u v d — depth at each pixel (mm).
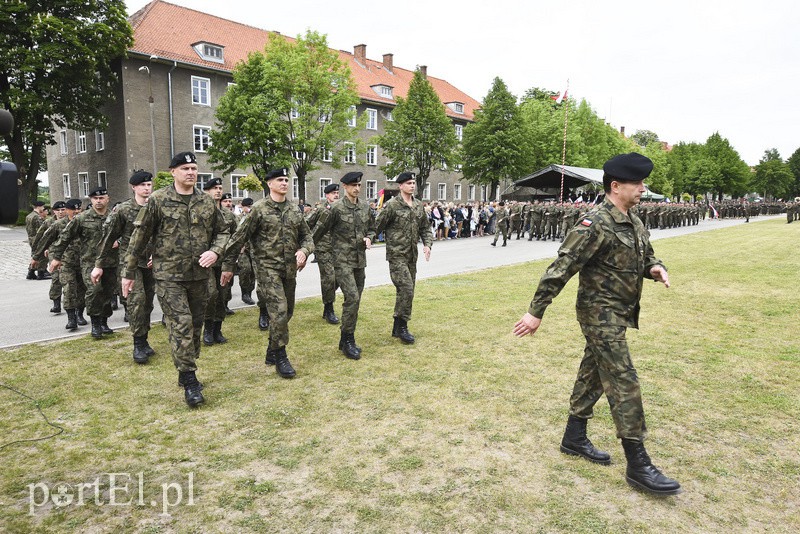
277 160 26844
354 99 29156
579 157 46562
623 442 3152
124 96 28969
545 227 23625
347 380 4984
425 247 6527
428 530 2709
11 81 26562
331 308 7445
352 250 5969
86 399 4504
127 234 6738
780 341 6297
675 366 5336
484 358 5672
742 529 2736
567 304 8625
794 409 4262
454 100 51906
